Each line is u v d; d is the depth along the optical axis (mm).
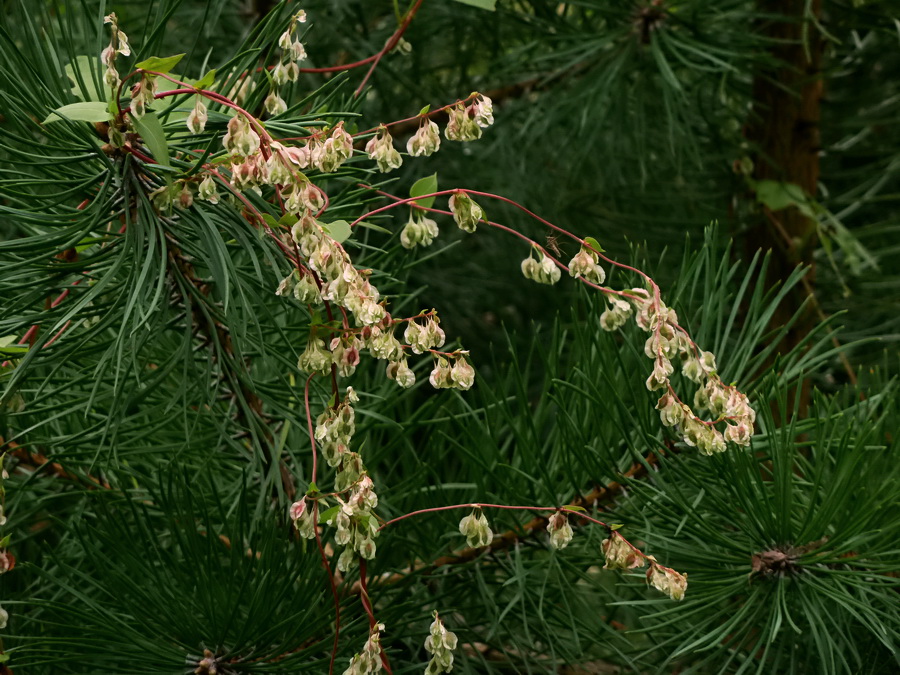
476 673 763
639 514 712
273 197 687
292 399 742
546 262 646
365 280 617
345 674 630
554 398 711
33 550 840
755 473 687
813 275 1078
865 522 677
